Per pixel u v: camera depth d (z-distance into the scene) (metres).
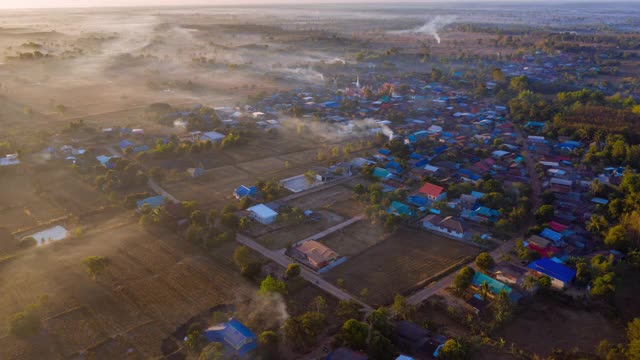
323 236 100.56
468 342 67.56
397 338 68.31
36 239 97.25
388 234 101.94
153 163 141.38
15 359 64.75
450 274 86.75
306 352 66.81
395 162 141.00
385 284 83.94
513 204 113.50
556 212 110.88
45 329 70.44
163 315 74.19
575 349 67.25
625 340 70.19
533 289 79.81
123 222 104.44
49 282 82.06
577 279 82.31
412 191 123.75
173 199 117.25
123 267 86.94
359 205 115.88
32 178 126.50
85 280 82.88
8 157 135.75
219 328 68.12
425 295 80.44
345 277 85.94
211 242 93.50
